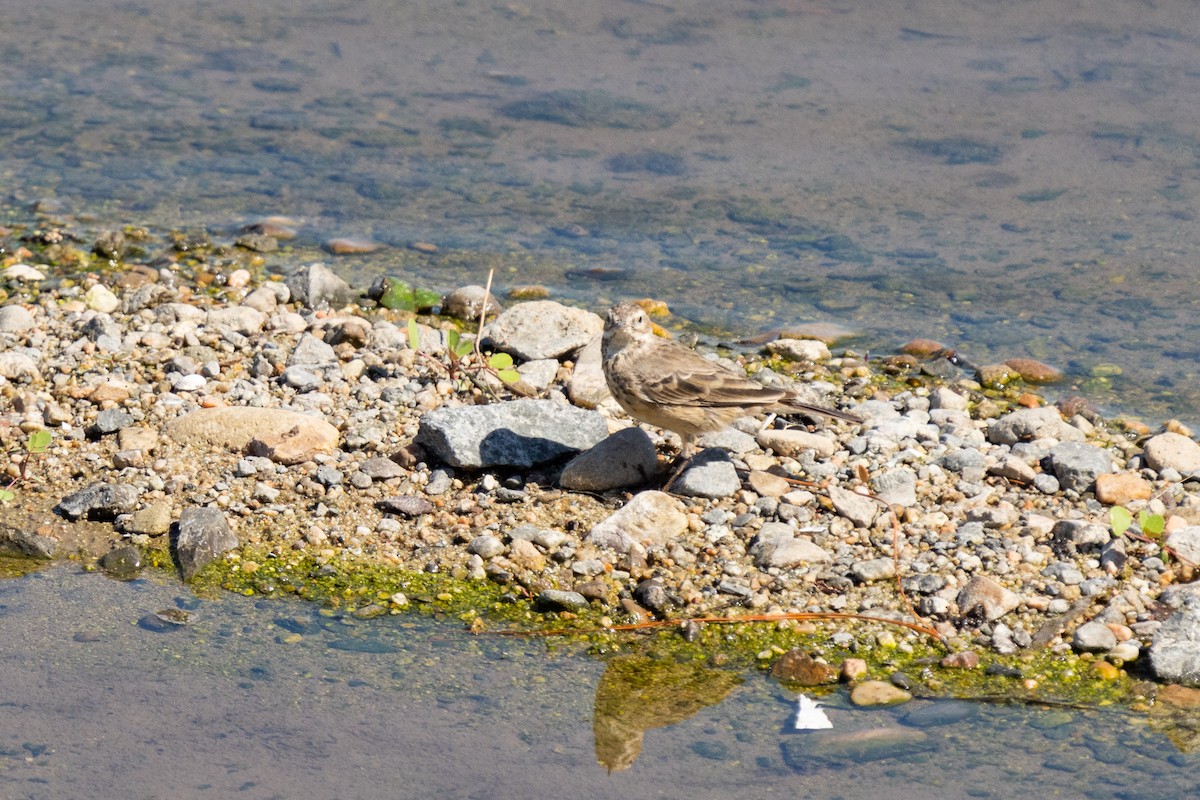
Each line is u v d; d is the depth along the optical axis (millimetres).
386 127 25047
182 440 15219
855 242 21500
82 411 15922
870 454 15445
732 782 10508
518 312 18172
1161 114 24797
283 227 21969
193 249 21234
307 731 11047
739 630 12523
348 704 11430
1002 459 15398
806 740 11055
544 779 10523
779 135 24562
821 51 27750
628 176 23516
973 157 23656
